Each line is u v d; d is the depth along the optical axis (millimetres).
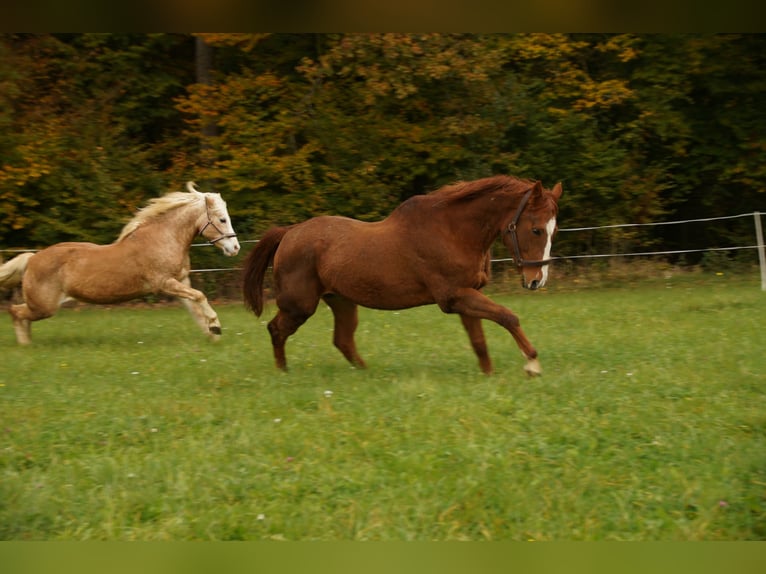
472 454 5930
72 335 13625
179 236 12586
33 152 20109
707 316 13273
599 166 22031
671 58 22094
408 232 8891
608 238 21984
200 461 6020
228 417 7316
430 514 5047
